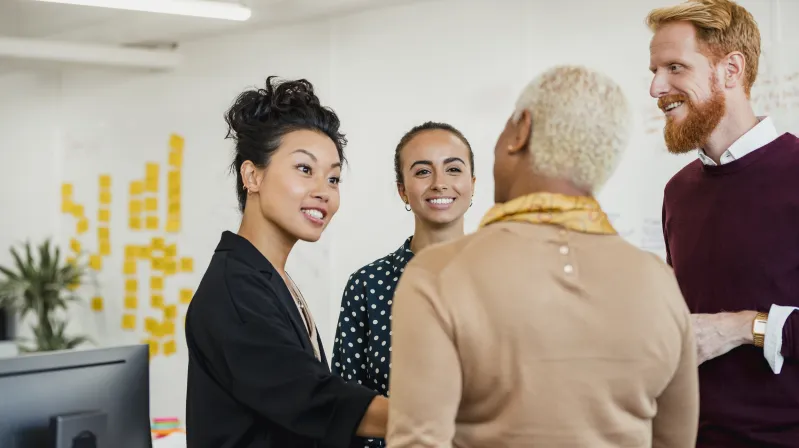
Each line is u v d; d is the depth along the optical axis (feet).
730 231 7.08
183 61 23.09
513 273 4.65
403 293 4.79
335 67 19.97
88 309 25.39
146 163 23.93
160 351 23.56
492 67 17.37
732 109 7.08
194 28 22.12
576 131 4.75
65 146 25.98
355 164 19.54
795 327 6.50
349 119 19.71
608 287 4.69
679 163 14.76
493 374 4.65
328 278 19.80
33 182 26.68
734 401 6.98
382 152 19.11
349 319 8.55
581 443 4.62
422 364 4.62
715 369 7.07
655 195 15.03
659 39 7.28
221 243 6.56
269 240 6.74
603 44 15.79
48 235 26.40
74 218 25.76
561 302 4.63
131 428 6.55
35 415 5.95
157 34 22.86
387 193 18.97
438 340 4.62
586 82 4.86
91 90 25.30
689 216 7.47
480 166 17.51
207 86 22.57
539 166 4.83
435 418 4.59
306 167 6.65
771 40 13.85
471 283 4.66
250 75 21.62
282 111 6.70
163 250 23.52
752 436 6.91
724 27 6.98
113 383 6.46
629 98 15.44
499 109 17.24
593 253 4.76
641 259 4.84
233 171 7.25
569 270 4.68
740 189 7.09
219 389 6.11
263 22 20.94
